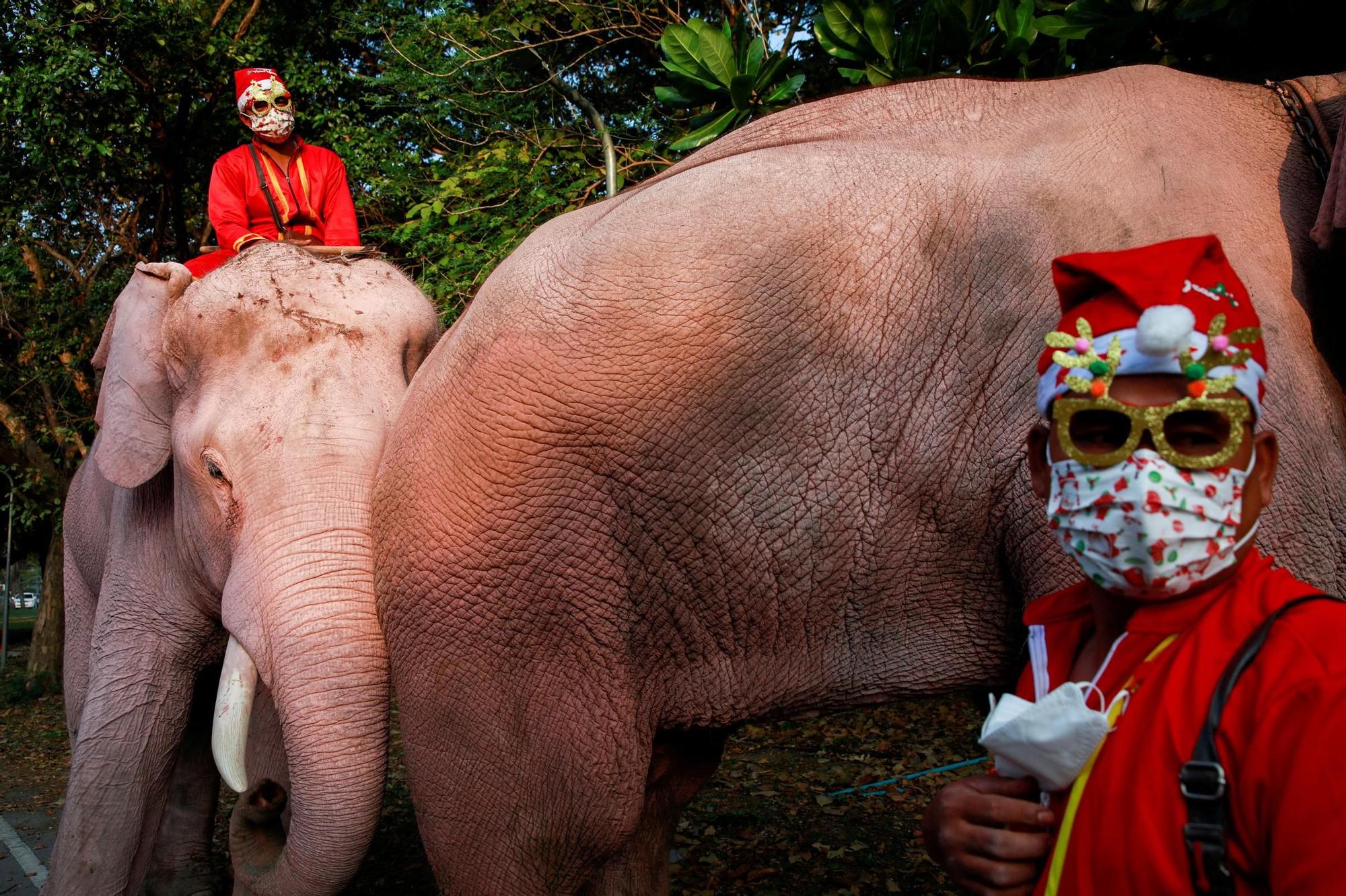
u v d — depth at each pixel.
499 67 9.88
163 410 4.13
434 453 2.83
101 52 12.38
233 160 4.97
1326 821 0.97
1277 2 3.43
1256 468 1.22
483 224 8.85
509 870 2.91
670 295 2.52
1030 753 1.20
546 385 2.61
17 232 13.56
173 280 4.18
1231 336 1.17
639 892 3.18
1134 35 3.92
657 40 9.28
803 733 8.04
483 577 2.74
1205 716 1.09
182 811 4.75
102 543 4.68
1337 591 2.09
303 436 3.66
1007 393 2.33
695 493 2.54
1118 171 2.34
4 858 6.64
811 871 5.05
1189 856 1.06
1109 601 1.28
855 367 2.43
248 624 3.49
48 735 11.54
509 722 2.82
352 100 13.08
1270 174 2.30
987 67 4.45
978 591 2.45
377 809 3.38
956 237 2.42
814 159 2.59
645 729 2.79
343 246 4.88
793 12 8.62
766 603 2.58
